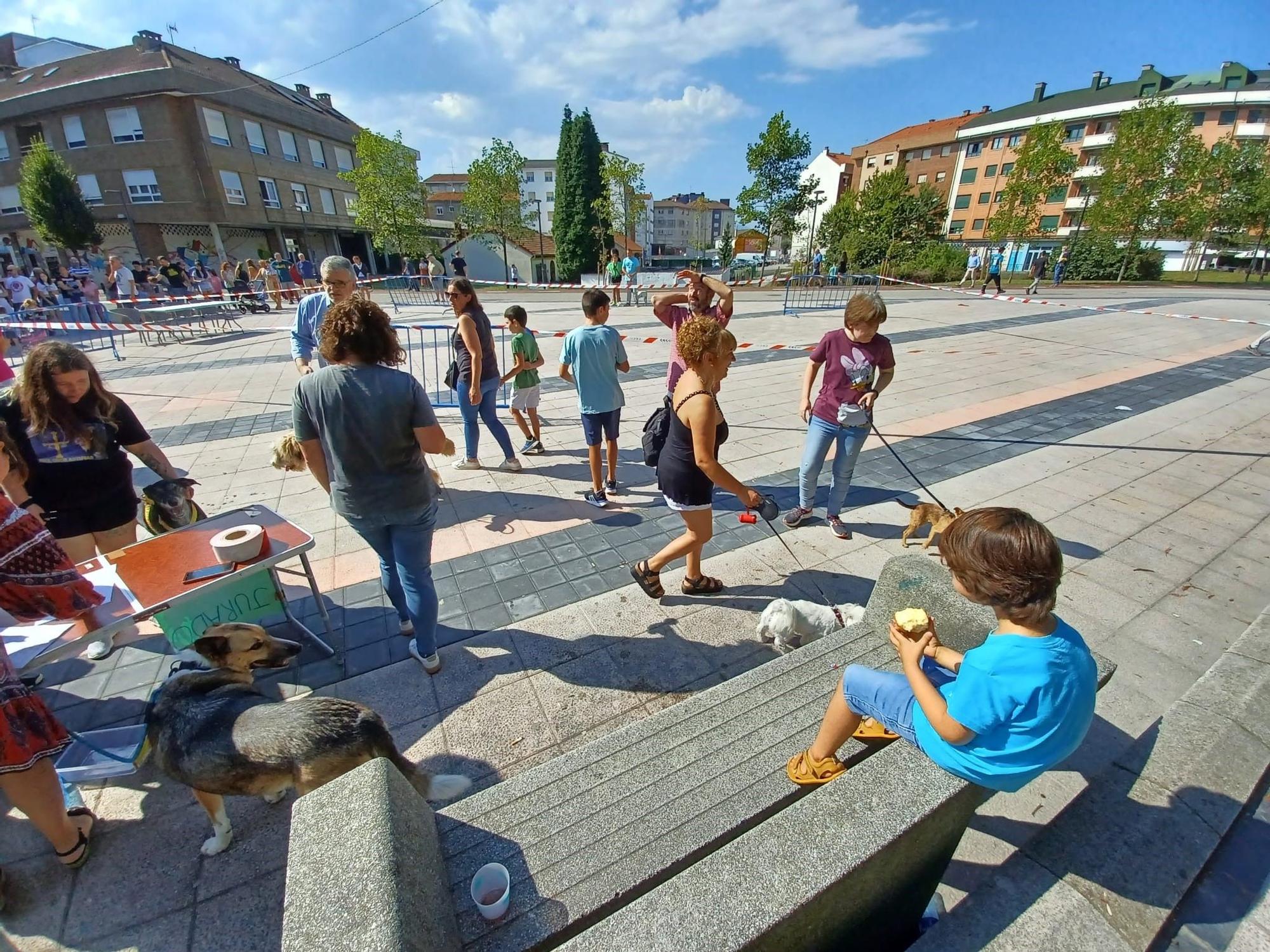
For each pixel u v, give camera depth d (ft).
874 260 131.03
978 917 5.20
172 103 92.43
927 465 18.63
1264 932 5.51
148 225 98.12
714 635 10.68
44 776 6.35
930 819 4.95
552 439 21.26
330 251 127.65
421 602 9.20
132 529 10.28
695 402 9.35
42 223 83.10
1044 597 4.51
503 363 33.94
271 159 108.58
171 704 6.78
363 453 8.06
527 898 4.83
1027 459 19.11
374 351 7.93
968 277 93.81
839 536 14.16
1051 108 167.73
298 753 6.14
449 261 150.10
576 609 11.40
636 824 5.50
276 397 27.73
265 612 9.50
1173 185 96.73
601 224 148.77
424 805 5.01
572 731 8.64
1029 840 6.23
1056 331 45.01
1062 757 4.78
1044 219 171.32
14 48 126.52
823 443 13.62
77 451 9.18
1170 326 47.29
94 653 10.22
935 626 7.61
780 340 41.39
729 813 5.62
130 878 6.70
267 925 6.22
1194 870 5.81
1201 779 6.74
